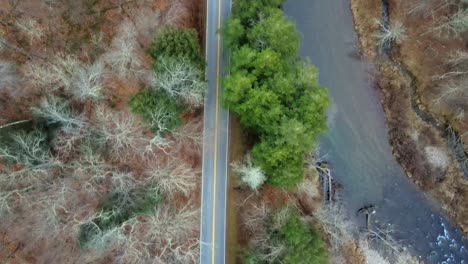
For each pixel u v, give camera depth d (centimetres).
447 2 4434
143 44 3838
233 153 4203
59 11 3606
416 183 4772
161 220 3709
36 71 3372
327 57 4706
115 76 3688
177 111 3694
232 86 3494
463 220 4769
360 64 4722
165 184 3709
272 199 4306
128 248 3653
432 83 4672
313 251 3744
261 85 3538
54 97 3350
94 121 3519
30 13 3519
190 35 3672
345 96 4731
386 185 4781
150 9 3944
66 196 3519
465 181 4756
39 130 3284
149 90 3578
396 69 4722
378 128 4753
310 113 3497
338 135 4738
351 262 4650
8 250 3569
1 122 3284
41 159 3195
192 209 4109
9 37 3428
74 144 3453
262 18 3619
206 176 4194
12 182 3303
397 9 4666
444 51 4609
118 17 3800
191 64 3616
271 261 3756
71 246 3641
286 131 3428
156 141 3569
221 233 4206
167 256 3894
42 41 3528
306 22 4684
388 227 4769
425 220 4794
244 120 3756
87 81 3325
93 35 3694
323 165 4703
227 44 3756
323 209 4556
